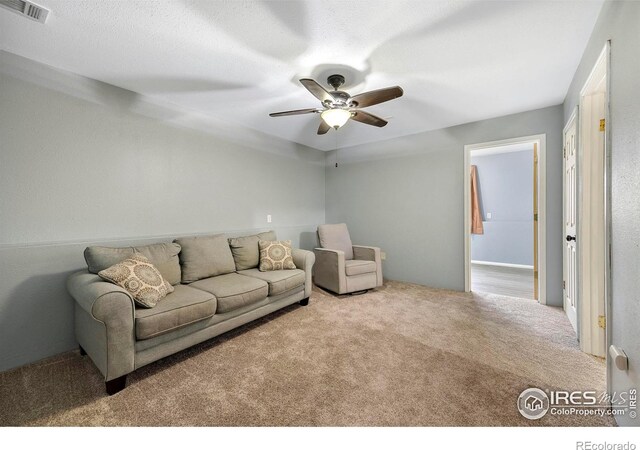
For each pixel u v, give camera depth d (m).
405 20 1.58
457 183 3.52
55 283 2.02
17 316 1.86
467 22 1.60
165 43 1.77
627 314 1.18
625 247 1.20
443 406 1.39
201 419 1.33
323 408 1.39
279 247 3.06
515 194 5.42
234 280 2.45
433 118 3.25
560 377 1.64
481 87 2.46
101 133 2.27
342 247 3.81
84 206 2.17
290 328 2.39
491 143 3.25
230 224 3.32
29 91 1.92
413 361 1.83
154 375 1.70
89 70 2.09
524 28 1.66
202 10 1.49
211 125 3.09
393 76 2.23
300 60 1.98
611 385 1.35
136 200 2.48
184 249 2.54
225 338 2.21
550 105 2.88
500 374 1.68
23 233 1.90
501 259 5.59
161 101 2.65
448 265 3.62
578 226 2.07
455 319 2.57
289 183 4.17
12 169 1.85
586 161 1.99
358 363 1.82
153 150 2.60
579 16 1.57
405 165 3.96
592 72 1.69
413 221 3.90
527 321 2.51
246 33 1.68
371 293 3.44
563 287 2.84
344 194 4.64
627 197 1.18
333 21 1.58
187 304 1.84
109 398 1.49
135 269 1.83
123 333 1.54
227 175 3.28
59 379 1.67
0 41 1.72
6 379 1.68
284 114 2.29
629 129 1.16
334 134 3.88
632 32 1.14
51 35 1.68
